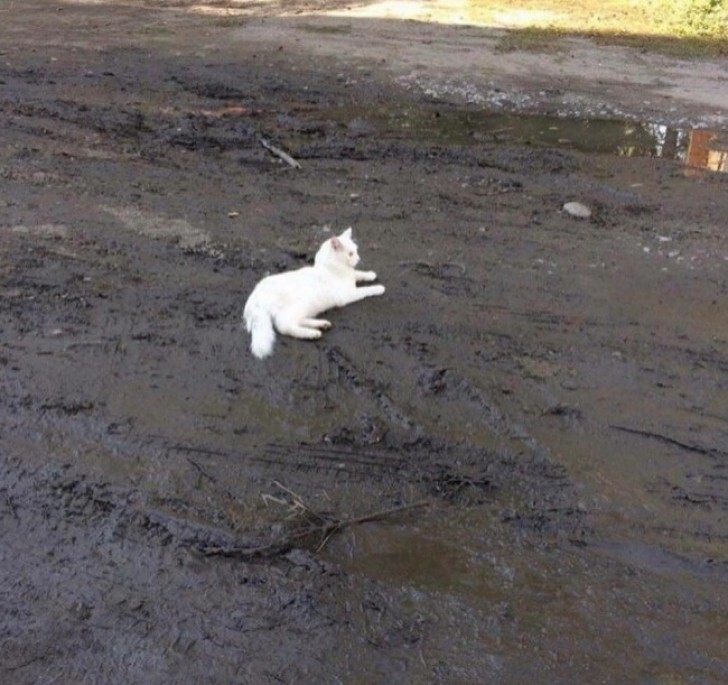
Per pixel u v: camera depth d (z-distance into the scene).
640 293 3.28
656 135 5.04
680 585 2.17
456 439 2.56
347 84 5.85
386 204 3.96
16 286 3.18
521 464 2.48
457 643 2.03
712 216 3.95
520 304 3.18
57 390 2.69
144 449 2.50
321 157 4.51
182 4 8.82
